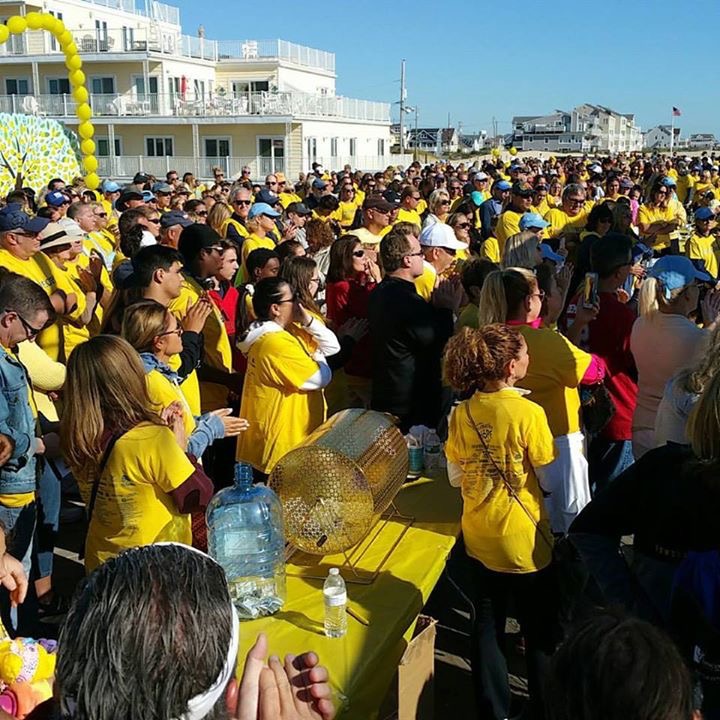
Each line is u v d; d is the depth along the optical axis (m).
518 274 3.77
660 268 4.04
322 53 49.97
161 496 2.93
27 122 23.25
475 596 3.41
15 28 19.62
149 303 3.63
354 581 3.05
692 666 2.15
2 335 3.80
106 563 1.44
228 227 9.75
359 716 2.50
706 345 3.06
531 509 3.18
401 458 3.52
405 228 4.83
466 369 3.18
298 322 4.23
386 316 4.62
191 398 4.25
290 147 38.12
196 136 37.44
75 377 2.92
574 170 22.78
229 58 44.94
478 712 3.30
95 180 20.33
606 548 2.45
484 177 16.00
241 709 1.59
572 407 3.62
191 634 1.32
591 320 4.52
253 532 2.82
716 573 2.14
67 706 1.30
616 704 1.40
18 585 2.52
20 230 5.49
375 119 47.38
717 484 2.18
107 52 38.16
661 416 3.08
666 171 20.33
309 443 3.24
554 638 3.28
